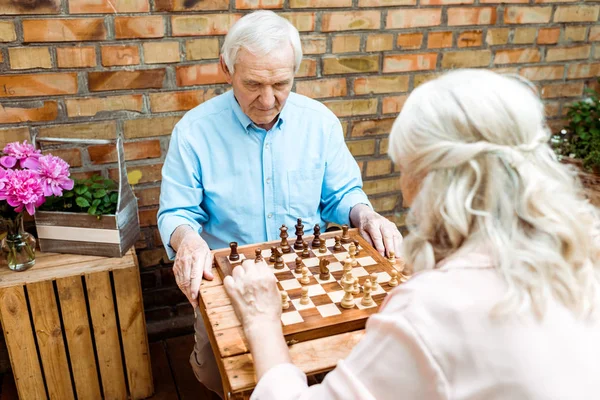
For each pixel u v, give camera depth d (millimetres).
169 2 1948
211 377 1846
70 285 1824
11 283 1753
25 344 1853
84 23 1884
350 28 2211
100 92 1993
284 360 1018
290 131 1785
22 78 1886
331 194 1905
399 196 2617
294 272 1464
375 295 1343
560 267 752
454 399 749
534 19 2480
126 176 1895
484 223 784
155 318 2445
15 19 1811
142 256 2289
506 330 739
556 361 726
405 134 836
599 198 2002
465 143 791
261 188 1782
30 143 1967
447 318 762
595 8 2561
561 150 2572
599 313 771
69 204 1884
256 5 2057
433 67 2406
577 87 2707
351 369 829
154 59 2008
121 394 2068
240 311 1137
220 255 1537
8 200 1659
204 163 1740
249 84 1555
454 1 2320
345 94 2316
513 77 910
